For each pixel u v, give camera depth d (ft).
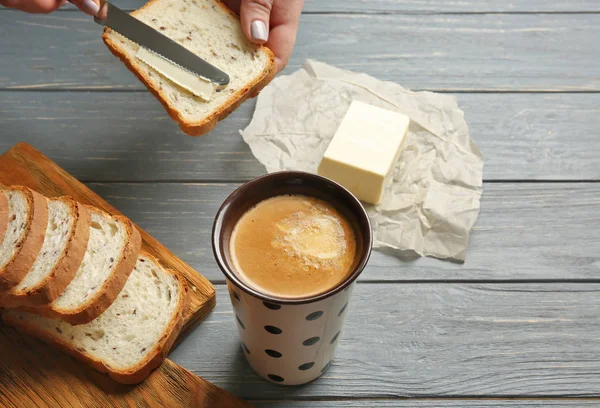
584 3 2.89
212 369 2.20
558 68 2.74
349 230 1.99
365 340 2.23
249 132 2.56
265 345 2.03
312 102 2.63
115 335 2.14
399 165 2.53
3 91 2.64
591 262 2.35
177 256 2.35
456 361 2.21
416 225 2.41
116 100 2.64
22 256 2.08
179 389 2.10
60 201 2.20
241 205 1.99
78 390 2.09
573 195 2.48
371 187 2.42
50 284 2.06
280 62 2.53
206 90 2.35
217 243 1.91
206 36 2.45
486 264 2.35
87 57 2.73
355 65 2.74
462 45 2.79
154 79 2.36
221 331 2.25
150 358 2.08
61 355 2.13
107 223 2.22
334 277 1.93
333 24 2.84
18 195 2.18
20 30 2.79
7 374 2.10
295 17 2.52
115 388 2.09
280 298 1.86
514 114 2.64
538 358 2.21
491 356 2.21
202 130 2.33
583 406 2.15
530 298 2.30
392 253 2.37
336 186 1.98
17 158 2.43
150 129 2.58
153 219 2.41
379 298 2.30
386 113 2.52
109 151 2.53
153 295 2.19
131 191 2.46
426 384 2.18
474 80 2.71
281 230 1.98
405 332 2.25
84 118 2.60
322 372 2.18
